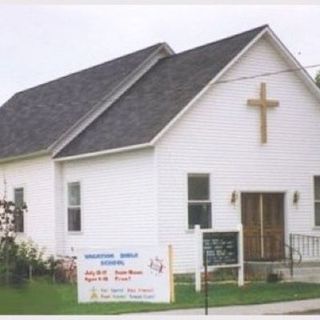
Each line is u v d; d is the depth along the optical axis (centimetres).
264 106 2659
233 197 2577
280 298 1895
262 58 2677
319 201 2777
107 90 2911
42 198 2934
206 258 1947
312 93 2775
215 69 2556
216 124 2559
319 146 2784
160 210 2428
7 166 3186
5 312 1639
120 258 1906
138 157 2505
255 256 2611
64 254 2834
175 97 2561
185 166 2486
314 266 2459
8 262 2356
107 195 2634
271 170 2667
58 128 2919
